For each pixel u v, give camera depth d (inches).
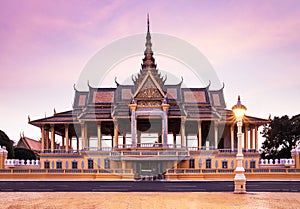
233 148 3415.4
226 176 2603.3
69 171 2628.0
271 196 1304.1
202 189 1695.4
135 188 1759.4
